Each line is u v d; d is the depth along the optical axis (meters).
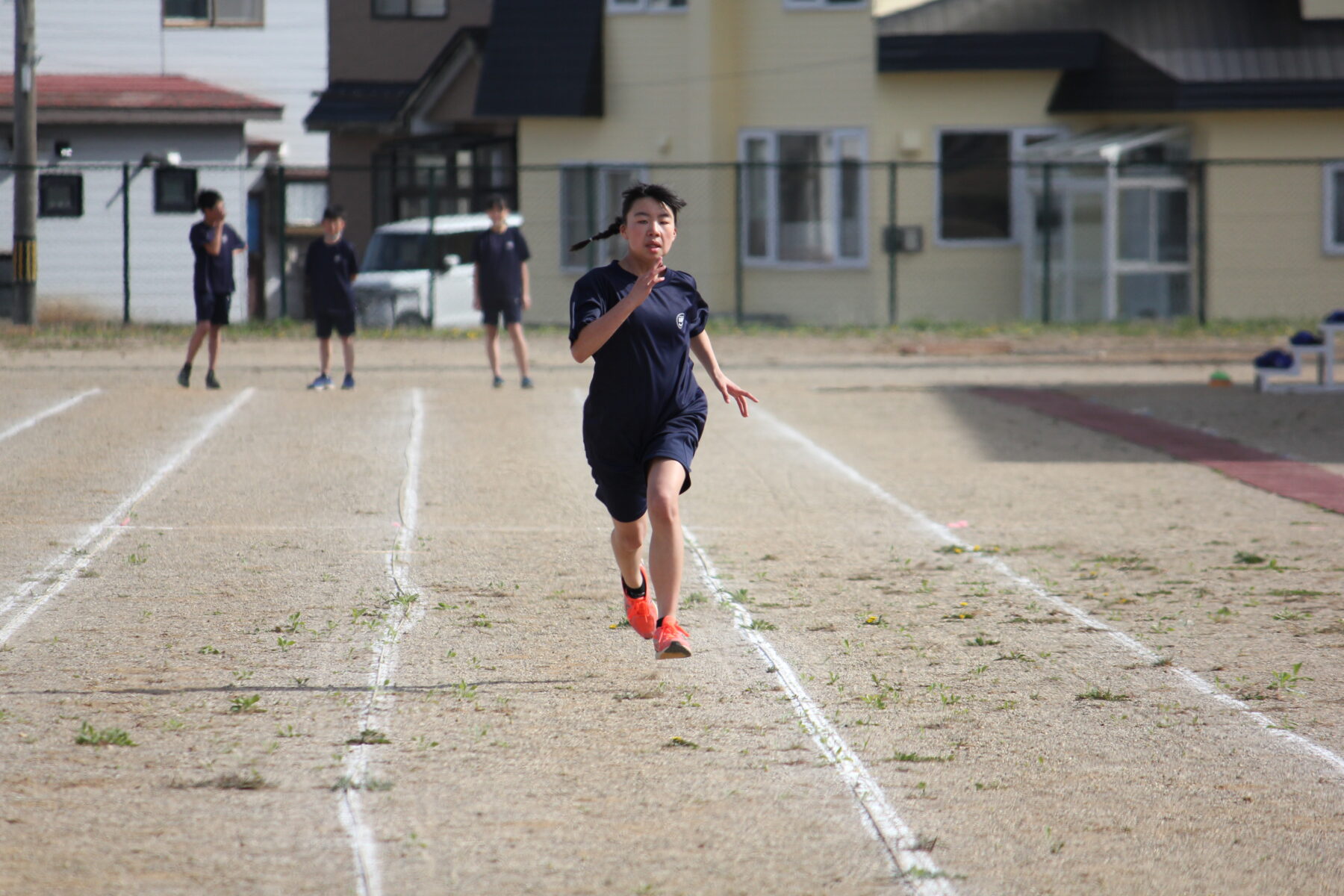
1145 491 43.44
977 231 108.12
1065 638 27.00
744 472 45.97
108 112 113.12
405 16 142.88
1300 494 42.62
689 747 20.59
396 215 138.88
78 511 37.75
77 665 24.27
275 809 17.95
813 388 67.50
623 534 23.27
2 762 19.41
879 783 19.20
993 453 50.06
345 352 64.94
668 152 110.88
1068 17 105.88
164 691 22.86
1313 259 104.31
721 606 29.31
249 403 59.12
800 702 22.83
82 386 63.75
